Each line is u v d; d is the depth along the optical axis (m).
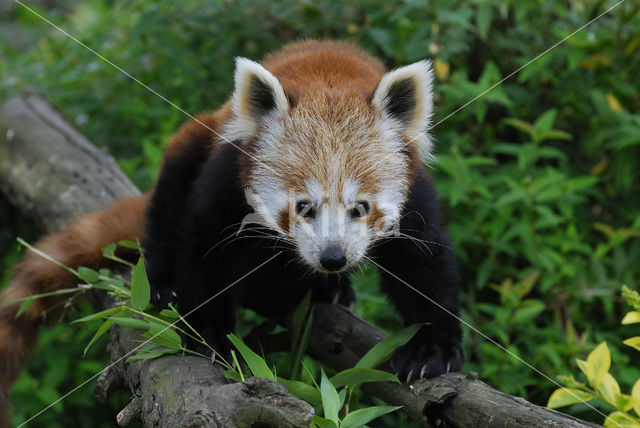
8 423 6.64
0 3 17.00
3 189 9.60
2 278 10.30
